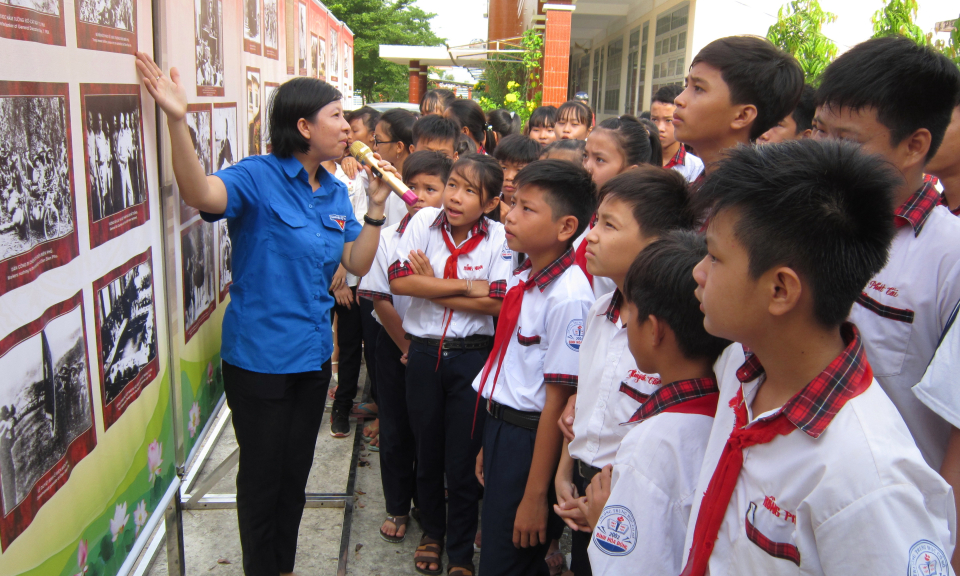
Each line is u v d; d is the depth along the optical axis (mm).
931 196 1341
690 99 1827
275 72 3727
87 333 1455
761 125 1806
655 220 1469
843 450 824
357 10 30344
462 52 12438
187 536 2561
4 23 1132
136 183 1699
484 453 1992
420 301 2340
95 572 1513
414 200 2109
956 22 4160
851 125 1309
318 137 1981
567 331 1742
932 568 768
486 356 2346
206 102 2398
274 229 1979
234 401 2059
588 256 1549
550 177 1812
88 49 1424
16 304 1186
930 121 1273
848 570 800
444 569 2496
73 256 1384
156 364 1874
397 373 2605
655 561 1113
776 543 884
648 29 10836
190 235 2369
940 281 1292
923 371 1317
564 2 8672
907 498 783
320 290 2094
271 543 2131
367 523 2779
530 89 11664
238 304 2014
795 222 827
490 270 2346
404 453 2625
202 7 2342
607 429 1478
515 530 1785
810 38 5270
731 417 1053
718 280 900
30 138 1218
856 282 846
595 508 1287
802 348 891
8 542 1177
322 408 2215
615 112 13812
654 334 1240
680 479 1135
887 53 1276
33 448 1253
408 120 3572
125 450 1662
